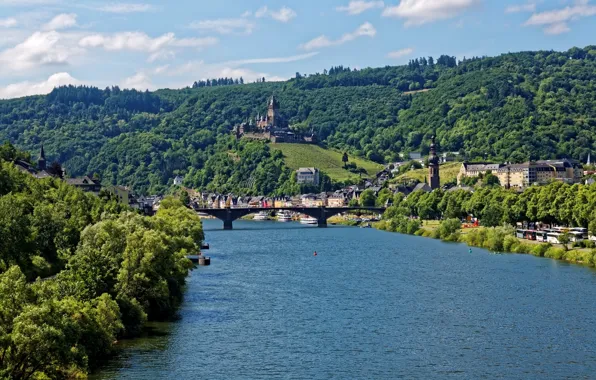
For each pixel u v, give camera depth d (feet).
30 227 652.89
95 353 481.05
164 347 529.86
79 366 423.23
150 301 613.11
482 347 549.95
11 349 382.01
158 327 586.86
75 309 468.34
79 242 630.74
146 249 593.83
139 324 565.53
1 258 582.35
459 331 597.11
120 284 570.46
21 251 612.70
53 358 395.14
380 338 574.97
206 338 560.20
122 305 556.51
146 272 590.96
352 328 606.14
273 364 503.61
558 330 597.11
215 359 508.94
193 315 638.12
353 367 501.15
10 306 397.80
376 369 497.87
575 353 533.55
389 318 644.27
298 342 560.20
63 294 497.05
